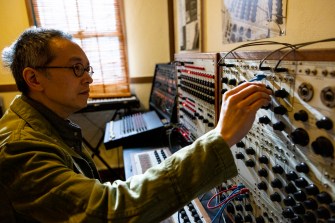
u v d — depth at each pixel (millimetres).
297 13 779
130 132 1862
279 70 679
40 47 760
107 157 2986
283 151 708
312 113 589
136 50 2764
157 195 571
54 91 801
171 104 1866
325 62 541
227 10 1266
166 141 1834
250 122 652
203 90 1242
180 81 1669
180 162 598
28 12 2477
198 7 1666
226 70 994
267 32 934
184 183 581
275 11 879
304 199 636
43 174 602
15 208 628
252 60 807
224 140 606
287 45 682
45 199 589
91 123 2855
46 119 834
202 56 1228
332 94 530
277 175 746
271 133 750
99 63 2715
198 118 1357
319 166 591
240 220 966
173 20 2547
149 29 2725
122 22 2666
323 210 587
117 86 2793
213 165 589
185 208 1017
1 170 619
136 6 2658
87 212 562
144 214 562
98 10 2615
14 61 797
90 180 611
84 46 2660
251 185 901
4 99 2633
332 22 657
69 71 788
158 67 2379
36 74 774
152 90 2506
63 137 900
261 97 668
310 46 730
